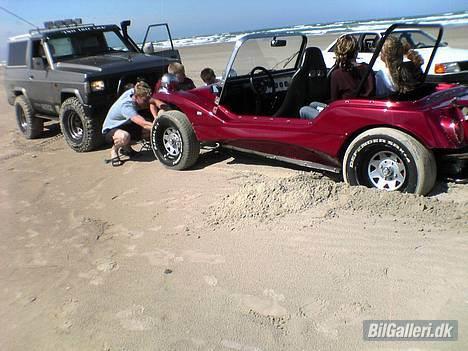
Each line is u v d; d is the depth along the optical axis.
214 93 5.78
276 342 2.89
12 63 9.02
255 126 5.24
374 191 4.32
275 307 3.20
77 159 7.48
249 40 5.40
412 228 3.84
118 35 9.27
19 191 6.29
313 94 5.27
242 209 4.55
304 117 5.10
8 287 3.91
